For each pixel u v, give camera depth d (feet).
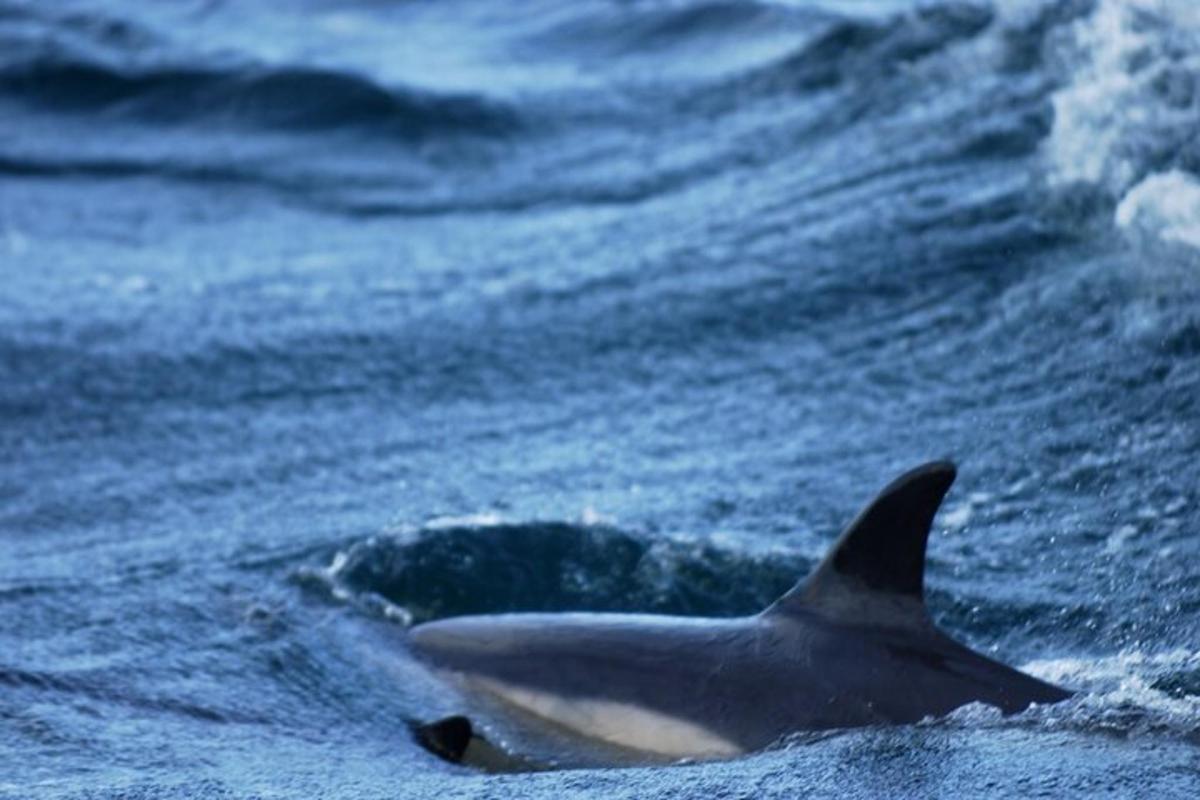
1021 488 115.65
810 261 158.20
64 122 244.42
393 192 207.62
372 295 167.12
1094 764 75.15
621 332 151.43
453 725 88.53
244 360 152.46
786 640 90.63
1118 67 160.45
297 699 94.38
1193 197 142.61
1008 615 100.73
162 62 256.73
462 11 283.18
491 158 213.66
